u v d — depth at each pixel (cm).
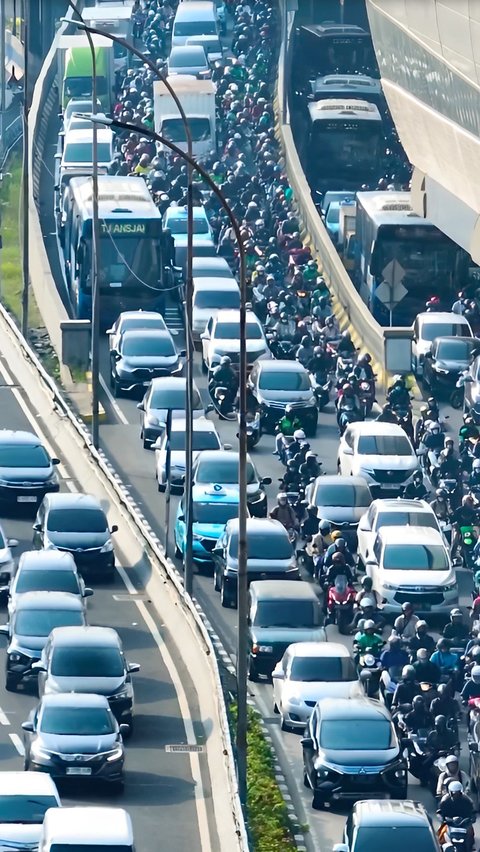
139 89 19338
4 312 15175
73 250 15075
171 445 12000
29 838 7019
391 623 10188
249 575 10356
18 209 18100
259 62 19562
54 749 8075
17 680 9138
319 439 12888
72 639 8962
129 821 7025
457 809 7888
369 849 7306
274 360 13200
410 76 15875
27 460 11681
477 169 14088
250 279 14812
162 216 16075
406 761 8306
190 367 10288
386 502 10894
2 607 10169
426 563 10288
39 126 19138
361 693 9000
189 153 10600
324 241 15600
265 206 16488
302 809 8269
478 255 14150
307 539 11062
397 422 12369
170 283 14775
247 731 8894
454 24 14200
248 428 12644
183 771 8469
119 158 17325
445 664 9019
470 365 13350
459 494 11094
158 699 9256
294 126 18925
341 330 14662
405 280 14725
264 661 9550
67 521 10750
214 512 11062
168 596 10306
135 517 11094
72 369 14138
